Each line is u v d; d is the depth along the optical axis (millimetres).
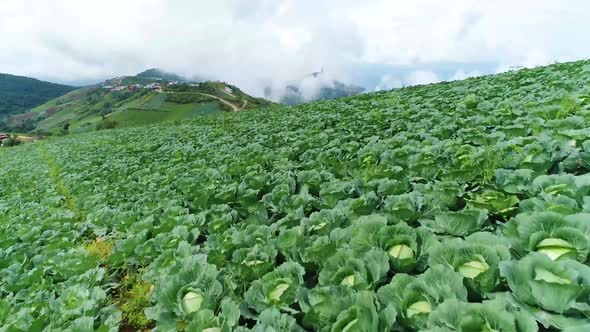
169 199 9875
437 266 3740
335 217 5910
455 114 12250
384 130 13281
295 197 7359
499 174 5988
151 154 20453
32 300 6484
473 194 5902
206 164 14109
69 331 5184
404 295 3623
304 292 4223
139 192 12375
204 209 8734
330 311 3717
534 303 3330
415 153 8547
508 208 5215
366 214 6141
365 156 9297
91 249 8820
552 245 3756
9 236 11188
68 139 61125
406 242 4578
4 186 23766
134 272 7281
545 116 9281
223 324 4164
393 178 7266
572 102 9258
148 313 5301
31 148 58812
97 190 14297
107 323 5320
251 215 7281
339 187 7070
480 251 3811
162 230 7844
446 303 3215
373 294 3834
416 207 5805
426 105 15859
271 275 4785
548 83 14250
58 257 7848
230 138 19781
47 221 11484
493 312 2988
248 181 9242
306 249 5004
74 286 6449
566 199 4539
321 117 19391
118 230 9023
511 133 8703
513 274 3449
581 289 3066
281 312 4426
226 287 5121
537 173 6145
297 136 15031
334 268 4543
